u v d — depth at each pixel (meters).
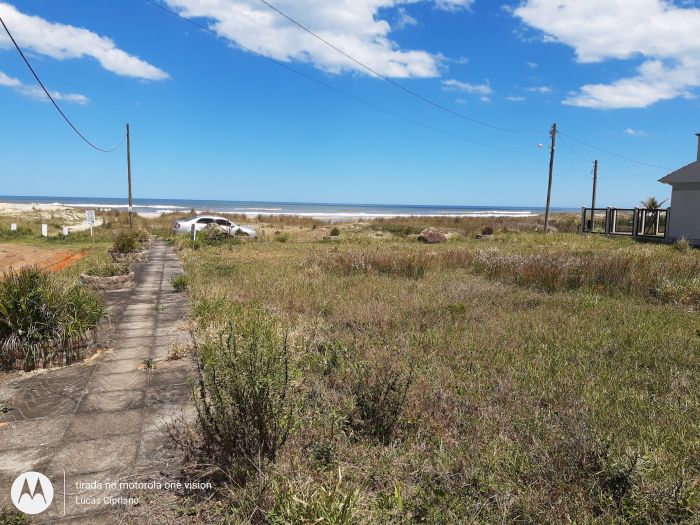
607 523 2.66
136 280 11.39
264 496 2.66
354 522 2.38
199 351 5.02
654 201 27.98
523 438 3.60
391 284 10.47
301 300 8.41
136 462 3.22
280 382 3.46
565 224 33.97
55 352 5.16
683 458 3.26
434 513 2.63
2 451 3.37
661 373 5.03
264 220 43.94
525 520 2.70
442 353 5.62
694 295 8.70
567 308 8.20
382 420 3.69
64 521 2.61
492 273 11.85
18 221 31.62
